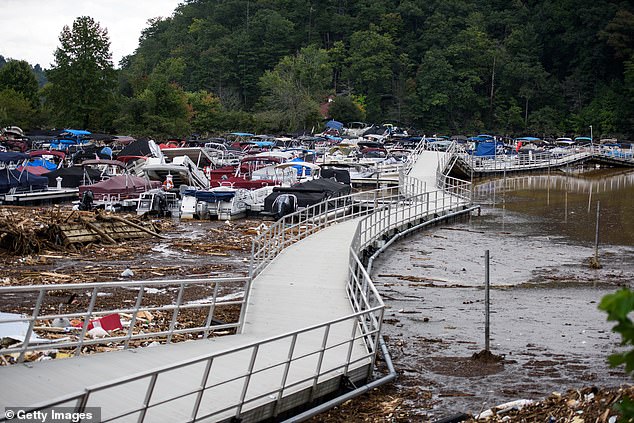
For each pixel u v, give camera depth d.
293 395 13.15
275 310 19.17
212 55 164.75
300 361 15.10
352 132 129.12
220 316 21.05
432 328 21.53
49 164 66.94
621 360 5.67
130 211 48.75
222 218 46.72
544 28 184.25
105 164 61.28
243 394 11.94
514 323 22.31
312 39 187.62
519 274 30.62
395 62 170.62
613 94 155.50
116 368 13.16
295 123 127.75
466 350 19.27
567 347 19.69
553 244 39.16
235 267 30.39
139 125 108.81
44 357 15.10
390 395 15.35
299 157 77.44
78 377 12.41
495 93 169.50
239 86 166.12
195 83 161.00
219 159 77.88
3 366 12.76
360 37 174.25
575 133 155.75
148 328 18.98
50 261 30.34
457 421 13.78
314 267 24.98
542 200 62.12
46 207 49.53
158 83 114.69
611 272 31.31
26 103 110.12
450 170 71.25
